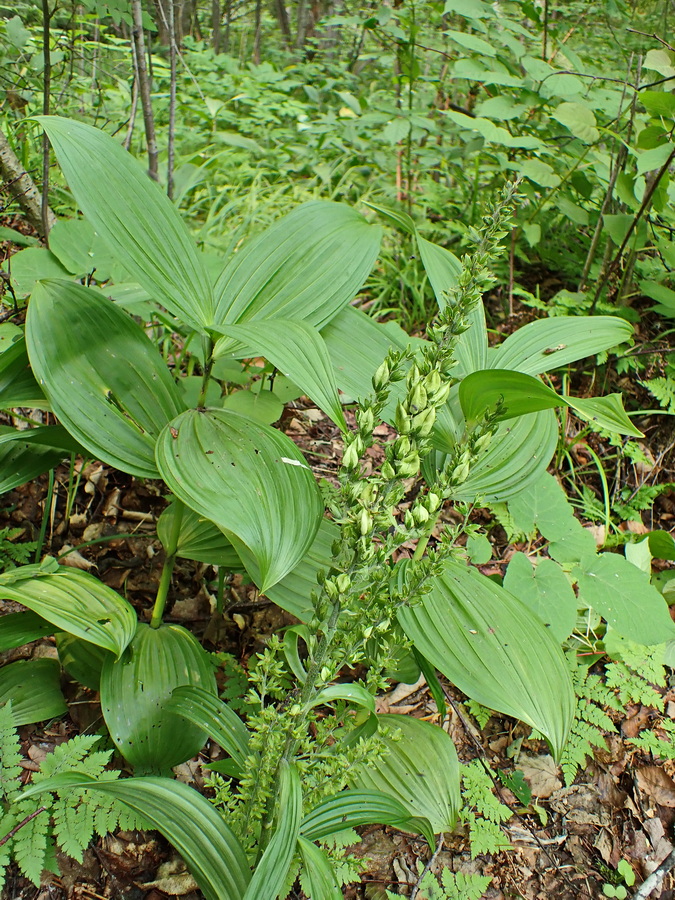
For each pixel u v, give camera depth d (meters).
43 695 0.94
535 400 0.84
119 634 0.84
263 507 0.78
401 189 1.87
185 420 0.86
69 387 0.87
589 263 1.57
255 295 0.95
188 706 0.84
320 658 0.68
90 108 1.87
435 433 0.97
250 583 1.16
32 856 0.77
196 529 1.00
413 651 0.94
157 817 0.71
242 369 1.20
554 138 1.65
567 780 1.03
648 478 1.44
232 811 0.79
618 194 1.44
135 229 0.87
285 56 3.43
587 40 2.40
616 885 0.96
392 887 0.91
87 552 1.16
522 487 1.00
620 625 1.01
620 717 1.13
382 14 1.68
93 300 0.91
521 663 0.87
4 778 0.81
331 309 0.96
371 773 0.89
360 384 0.97
